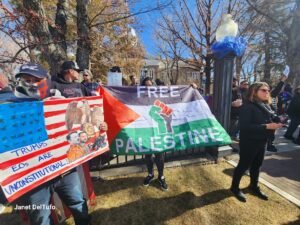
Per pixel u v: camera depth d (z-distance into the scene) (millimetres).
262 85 2686
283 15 13031
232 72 4016
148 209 2783
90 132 2254
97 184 3328
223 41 3861
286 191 3203
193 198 2994
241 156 2854
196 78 22969
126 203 2895
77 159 2090
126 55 15469
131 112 3203
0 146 1478
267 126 2609
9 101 1618
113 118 3133
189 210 2760
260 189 3154
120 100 3205
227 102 4090
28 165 1647
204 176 3572
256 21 11898
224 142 3531
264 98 2689
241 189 3215
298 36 12688
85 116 2193
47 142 1812
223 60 3951
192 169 3801
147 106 3303
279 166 4070
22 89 1754
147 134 3211
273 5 12180
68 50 7492
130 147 3129
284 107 7789
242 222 2557
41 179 1725
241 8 10977
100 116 2414
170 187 3256
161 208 2801
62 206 2447
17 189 1550
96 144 2334
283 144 5410
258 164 2965
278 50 17672
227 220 2588
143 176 3545
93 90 3160
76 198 2086
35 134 1716
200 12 10219
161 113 3342
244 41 3998
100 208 2791
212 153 4160
